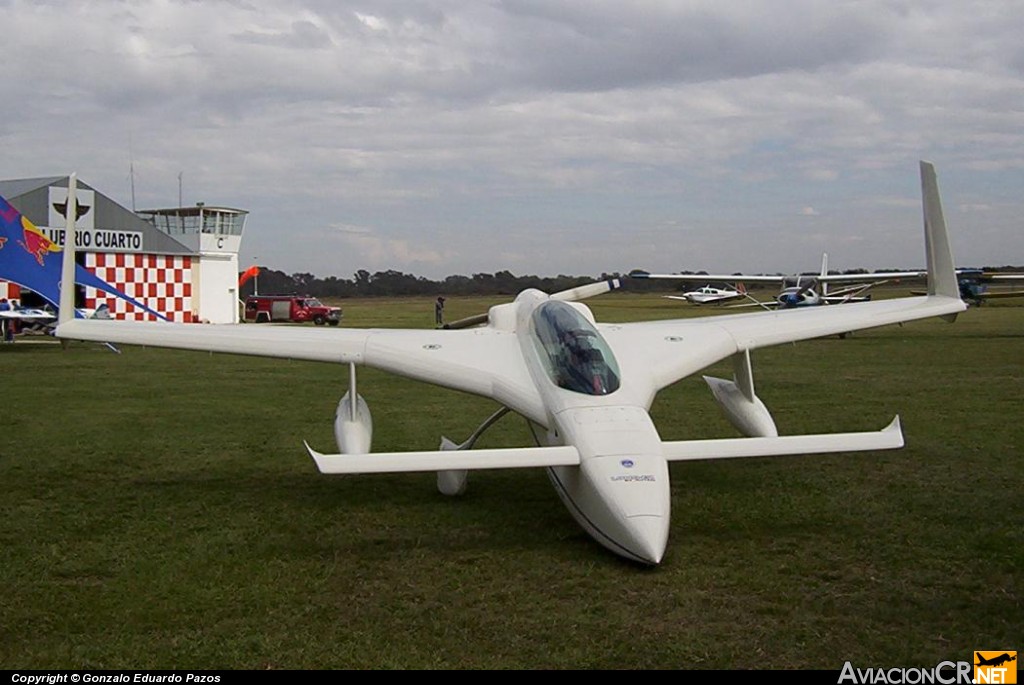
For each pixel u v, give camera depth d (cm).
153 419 1238
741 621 490
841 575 564
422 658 443
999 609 505
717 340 862
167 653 451
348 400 809
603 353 701
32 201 2880
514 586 549
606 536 586
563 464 592
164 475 882
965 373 1720
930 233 984
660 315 4372
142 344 838
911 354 2177
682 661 439
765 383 1602
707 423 1177
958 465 883
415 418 1250
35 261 2094
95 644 463
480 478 872
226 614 505
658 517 566
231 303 3625
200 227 3456
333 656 446
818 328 905
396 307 6862
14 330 2881
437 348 810
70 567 591
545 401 688
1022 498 754
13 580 565
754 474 856
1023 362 1928
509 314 895
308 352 812
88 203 3022
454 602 522
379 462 566
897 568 577
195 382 1702
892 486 801
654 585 548
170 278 3325
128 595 537
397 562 600
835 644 459
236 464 937
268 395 1510
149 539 658
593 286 1138
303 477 875
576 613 503
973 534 651
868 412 1239
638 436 619
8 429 1147
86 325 874
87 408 1339
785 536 652
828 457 929
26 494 801
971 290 4744
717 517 707
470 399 1456
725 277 4650
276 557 613
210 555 618
